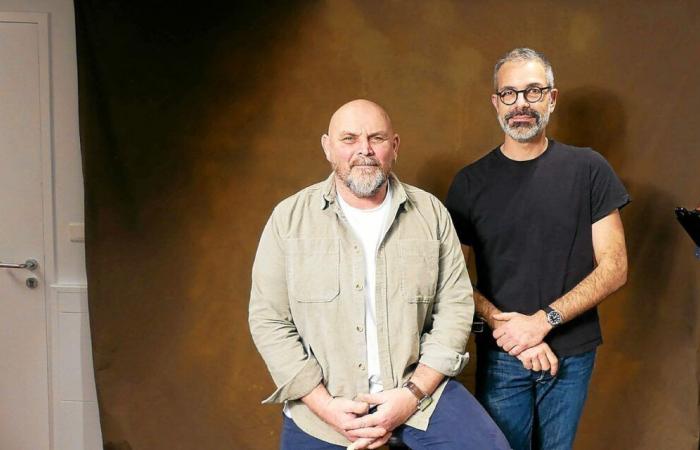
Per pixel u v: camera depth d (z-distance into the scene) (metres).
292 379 1.90
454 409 1.95
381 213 1.99
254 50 2.68
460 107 2.66
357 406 1.87
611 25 2.60
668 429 2.68
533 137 2.09
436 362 1.94
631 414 2.71
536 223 2.10
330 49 2.67
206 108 2.71
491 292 2.16
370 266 1.95
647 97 2.60
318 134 2.71
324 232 1.95
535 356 2.06
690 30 2.57
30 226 2.82
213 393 2.81
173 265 2.77
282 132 2.71
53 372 2.89
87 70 2.66
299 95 2.69
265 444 2.82
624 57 2.60
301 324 1.95
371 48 2.66
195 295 2.78
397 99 2.68
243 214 2.75
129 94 2.69
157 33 2.68
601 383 2.72
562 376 2.14
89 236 2.73
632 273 2.67
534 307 2.11
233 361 2.80
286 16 2.66
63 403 2.91
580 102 2.63
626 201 2.11
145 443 2.81
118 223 2.74
